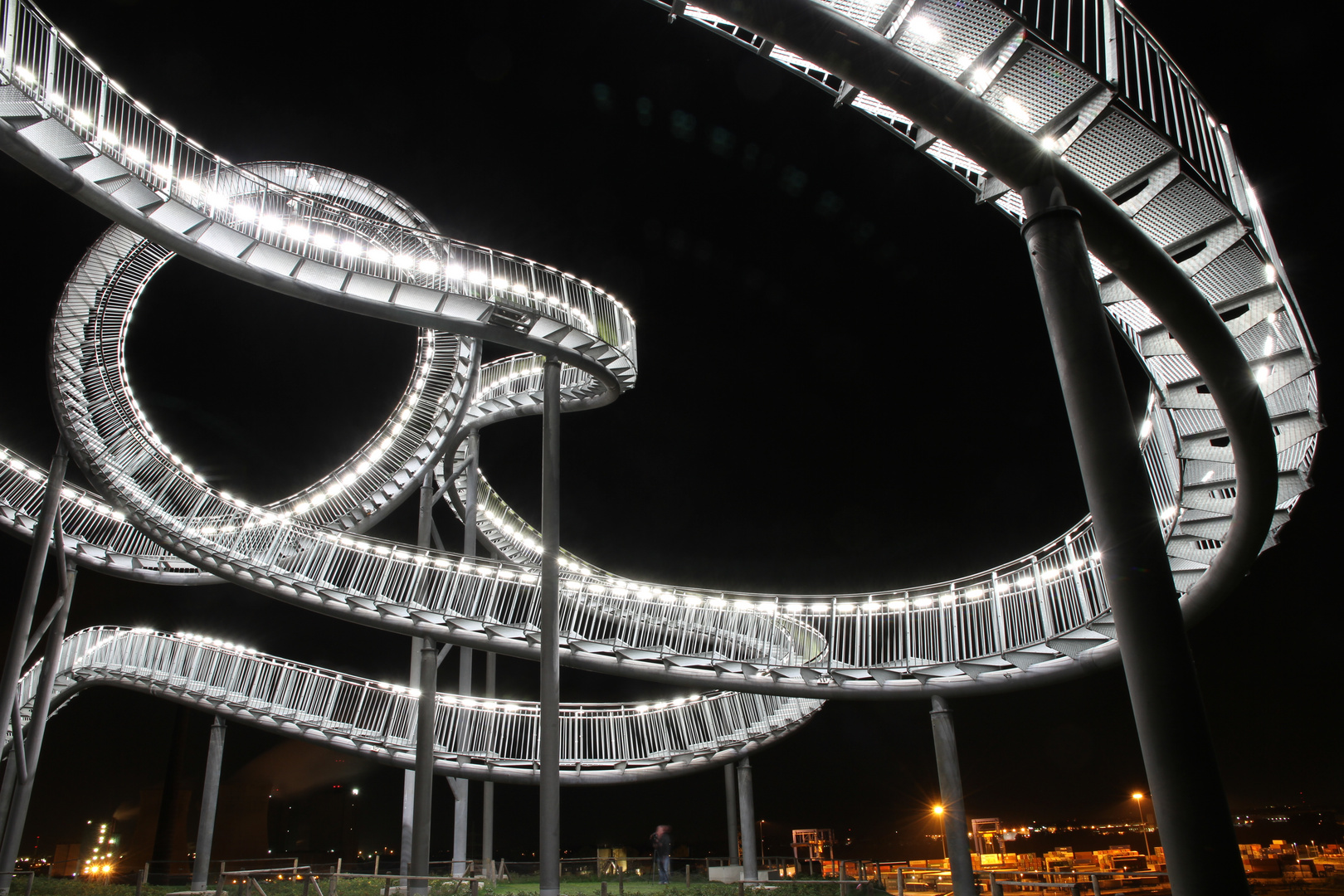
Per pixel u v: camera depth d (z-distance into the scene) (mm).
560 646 16688
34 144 10055
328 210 14008
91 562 18969
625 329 16984
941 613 15898
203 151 12094
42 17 10219
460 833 20188
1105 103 7469
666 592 17578
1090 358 6336
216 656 20156
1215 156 9062
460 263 14898
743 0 6336
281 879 14547
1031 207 7035
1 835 15547
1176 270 8242
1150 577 5781
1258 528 11539
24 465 18844
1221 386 9695
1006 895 13570
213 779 19578
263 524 17234
